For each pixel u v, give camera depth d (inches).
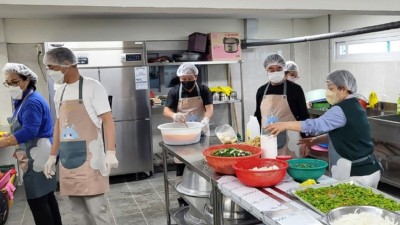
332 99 98.1
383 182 161.6
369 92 196.1
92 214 101.7
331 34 170.7
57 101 101.3
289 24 240.7
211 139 127.9
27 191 111.3
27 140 106.1
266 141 91.0
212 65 230.8
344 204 65.3
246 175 76.9
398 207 63.7
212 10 101.0
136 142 199.6
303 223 59.7
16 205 165.5
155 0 92.6
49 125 114.2
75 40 201.3
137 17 205.6
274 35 238.4
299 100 124.1
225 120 238.4
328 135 98.6
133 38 210.8
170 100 150.5
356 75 204.4
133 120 197.8
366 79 197.5
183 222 119.4
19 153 110.7
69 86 99.0
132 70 194.2
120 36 208.2
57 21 197.8
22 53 195.9
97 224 101.6
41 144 110.6
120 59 191.5
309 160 87.2
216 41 208.8
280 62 122.0
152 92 218.5
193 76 144.8
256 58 238.8
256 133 106.3
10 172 168.6
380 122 154.7
